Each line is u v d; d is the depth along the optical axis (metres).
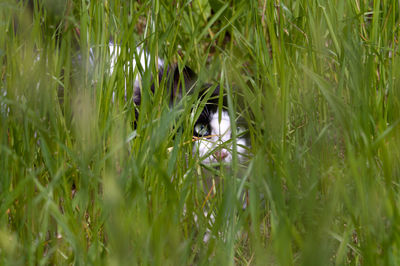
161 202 2.53
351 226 2.32
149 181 2.63
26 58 2.68
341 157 2.77
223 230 2.61
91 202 2.67
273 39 3.28
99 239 2.61
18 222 2.46
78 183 2.75
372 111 2.83
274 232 2.19
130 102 3.09
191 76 4.50
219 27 5.94
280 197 2.13
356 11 3.61
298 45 3.50
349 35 2.90
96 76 2.97
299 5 3.94
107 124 2.74
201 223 2.66
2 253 2.19
